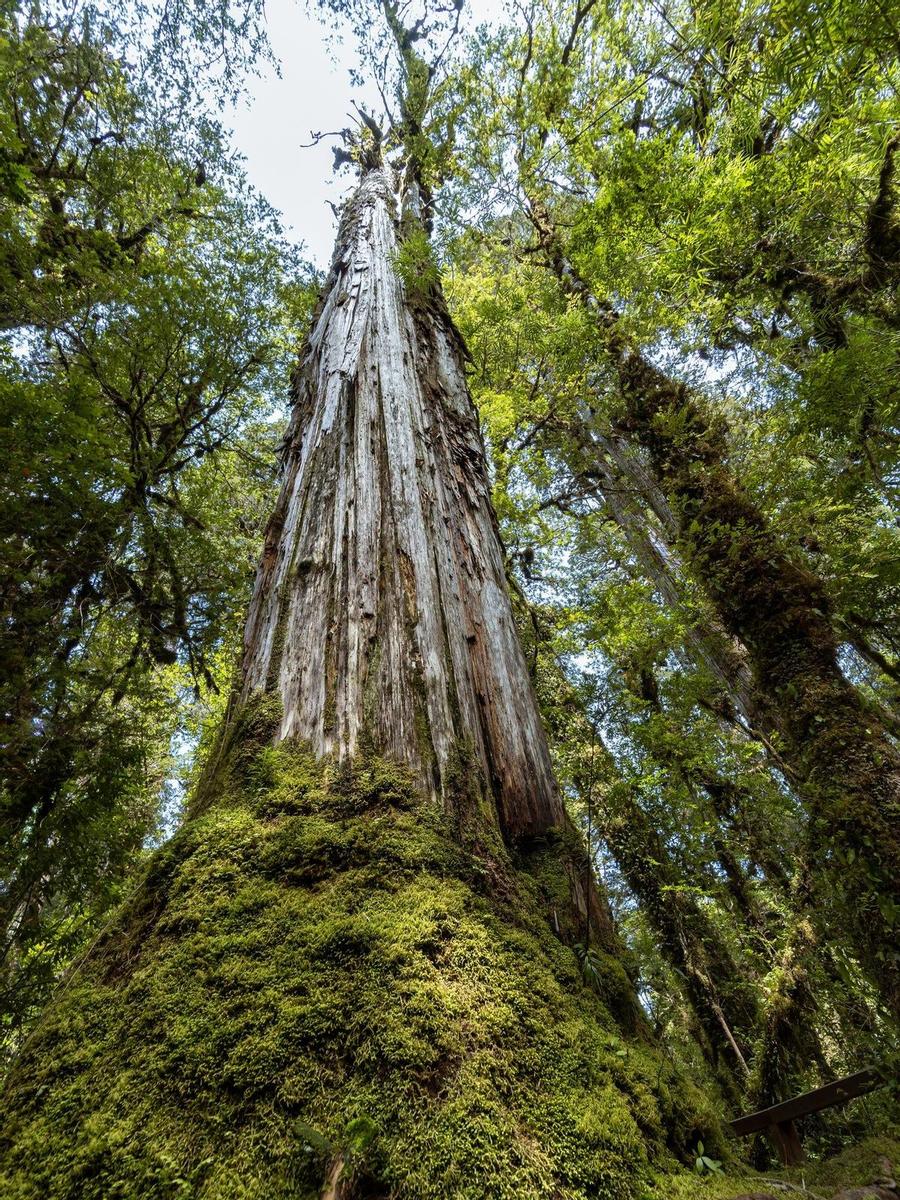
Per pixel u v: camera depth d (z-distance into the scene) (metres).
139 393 5.69
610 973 1.50
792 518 3.42
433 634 2.12
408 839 1.47
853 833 2.51
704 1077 5.71
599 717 6.66
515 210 7.85
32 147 5.10
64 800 3.89
